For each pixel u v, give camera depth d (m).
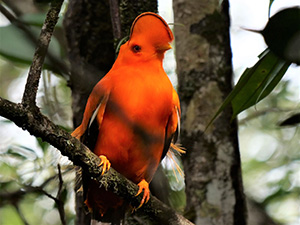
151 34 8.21
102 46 10.41
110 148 8.13
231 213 10.02
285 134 17.69
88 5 10.52
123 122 8.01
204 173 10.20
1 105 6.11
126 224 9.80
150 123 8.07
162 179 9.55
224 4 10.79
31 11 10.05
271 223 14.72
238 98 7.59
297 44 5.62
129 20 9.55
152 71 8.17
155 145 8.21
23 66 10.91
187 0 10.79
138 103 7.98
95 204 8.62
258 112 16.58
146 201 7.92
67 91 13.63
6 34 9.08
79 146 6.89
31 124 6.32
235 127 10.38
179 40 10.80
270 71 7.36
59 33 11.56
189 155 10.32
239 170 10.24
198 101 10.44
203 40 10.62
